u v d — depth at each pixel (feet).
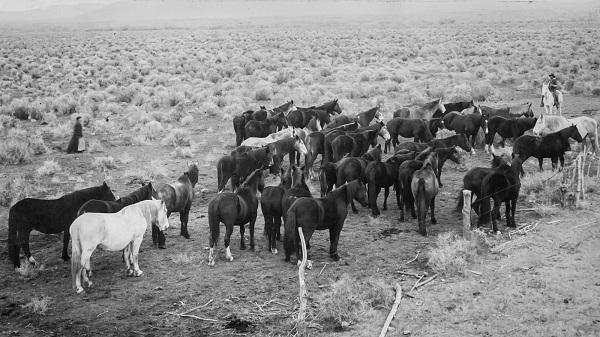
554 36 248.32
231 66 180.86
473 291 37.14
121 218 39.50
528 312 34.12
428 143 66.23
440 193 60.44
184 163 77.87
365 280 39.45
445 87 134.72
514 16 475.72
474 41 247.29
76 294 38.70
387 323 33.42
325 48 235.81
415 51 216.95
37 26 648.38
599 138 78.13
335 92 135.33
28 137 93.04
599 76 136.67
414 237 47.73
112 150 86.22
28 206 42.45
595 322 32.58
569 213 50.83
